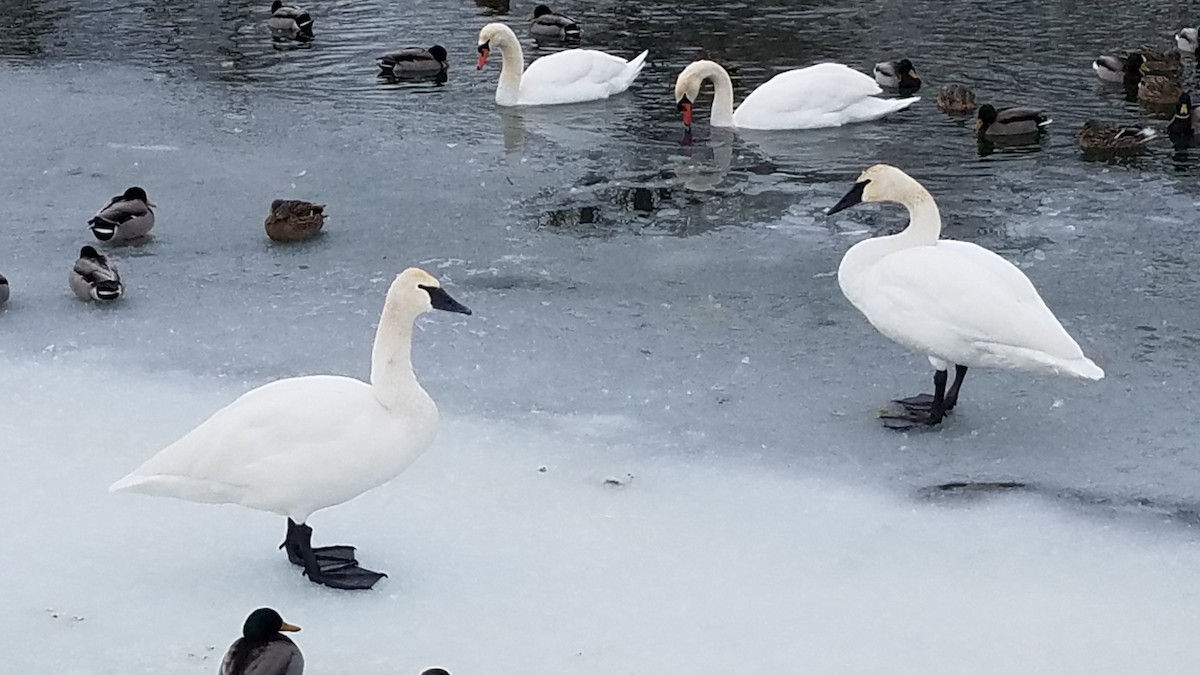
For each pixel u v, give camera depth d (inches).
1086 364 379.6
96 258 516.4
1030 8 1000.2
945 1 1021.2
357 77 849.5
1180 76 810.8
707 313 503.8
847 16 987.3
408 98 805.9
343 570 331.0
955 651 301.1
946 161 687.1
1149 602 320.5
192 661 295.7
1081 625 311.1
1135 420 415.2
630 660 298.0
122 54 895.1
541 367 458.0
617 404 430.9
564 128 753.0
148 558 339.6
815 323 494.3
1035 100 788.6
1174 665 295.7
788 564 338.0
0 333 484.4
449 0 1062.4
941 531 353.4
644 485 379.2
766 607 319.3
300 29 948.0
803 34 943.7
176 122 749.9
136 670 292.5
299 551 332.2
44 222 601.9
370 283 534.0
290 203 576.4
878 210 618.8
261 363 461.4
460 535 352.2
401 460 316.5
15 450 395.9
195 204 625.9
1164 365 453.4
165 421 416.8
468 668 294.7
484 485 378.9
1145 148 698.8
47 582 327.0
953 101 772.0
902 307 397.4
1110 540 348.2
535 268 549.3
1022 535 350.9
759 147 718.5
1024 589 326.3
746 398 434.9
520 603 320.8
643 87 837.8
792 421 418.6
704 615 315.9
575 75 805.2
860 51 899.4
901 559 340.2
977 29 946.7
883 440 405.4
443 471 387.2
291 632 287.3
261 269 548.7
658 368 457.4
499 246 574.2
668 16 998.4
